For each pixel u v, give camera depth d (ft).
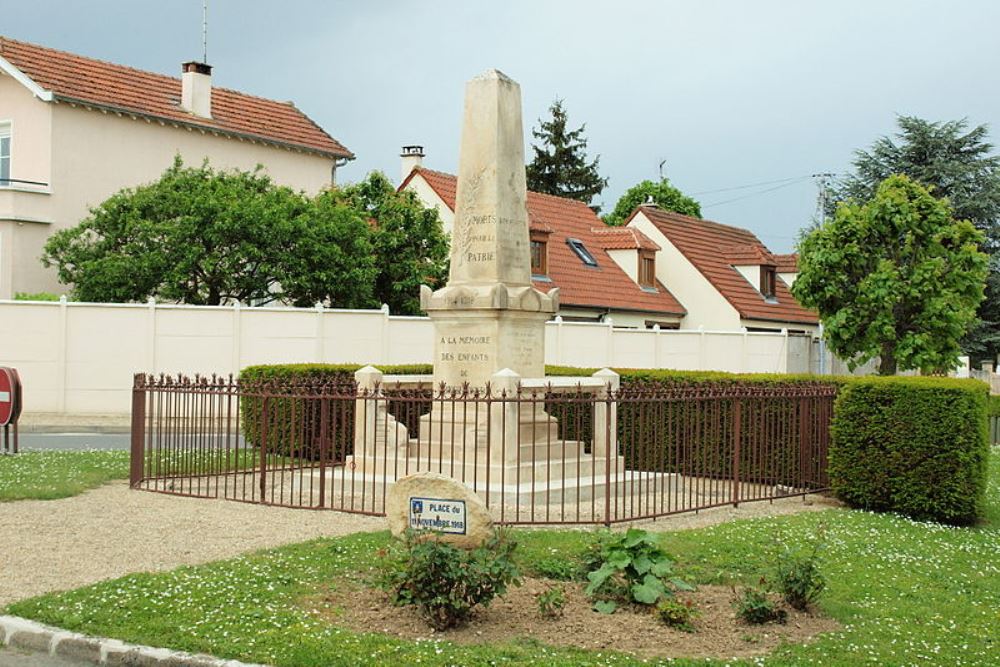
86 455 57.21
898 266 101.40
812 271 101.71
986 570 35.60
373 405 46.29
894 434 44.93
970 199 156.25
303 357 88.53
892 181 101.24
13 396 57.67
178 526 36.96
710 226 165.48
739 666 22.97
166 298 95.04
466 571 25.44
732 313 143.43
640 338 104.63
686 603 26.48
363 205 112.16
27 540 34.60
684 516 41.09
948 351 101.04
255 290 99.19
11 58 105.09
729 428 52.65
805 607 27.99
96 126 109.09
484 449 43.01
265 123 129.18
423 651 23.29
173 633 24.62
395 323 91.30
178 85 124.88
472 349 45.55
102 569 30.76
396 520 31.22
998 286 151.84
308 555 31.60
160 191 96.58
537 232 125.70
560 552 32.14
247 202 95.81
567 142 230.89
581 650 23.90
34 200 103.30
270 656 23.09
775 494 47.32
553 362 98.02
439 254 111.14
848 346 102.73
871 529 40.40
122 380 86.07
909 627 27.32
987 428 45.70
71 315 85.35
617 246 143.84
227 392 44.06
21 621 25.81
